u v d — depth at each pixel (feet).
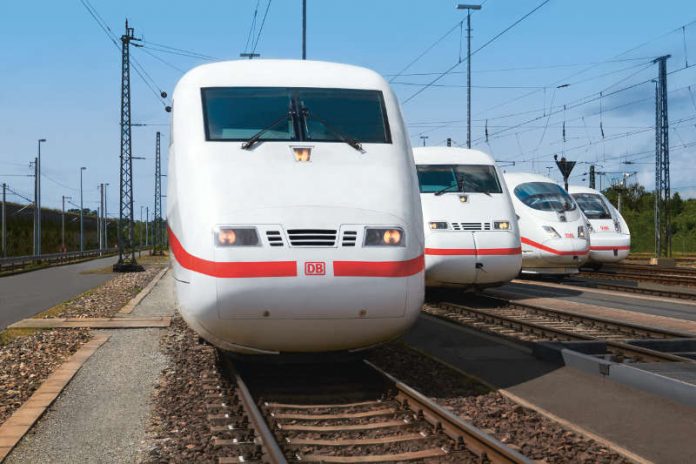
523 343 33.53
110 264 164.55
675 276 73.61
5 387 26.07
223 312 22.44
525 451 17.71
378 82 28.35
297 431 19.74
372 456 17.61
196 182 24.14
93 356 32.12
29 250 197.06
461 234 46.88
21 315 51.57
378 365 28.66
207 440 18.79
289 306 22.41
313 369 28.02
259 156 24.54
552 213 64.59
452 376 26.76
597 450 17.89
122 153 131.85
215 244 22.57
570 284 68.28
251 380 26.35
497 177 50.42
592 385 24.97
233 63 27.99
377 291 22.93
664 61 123.44
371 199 24.03
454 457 17.58
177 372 27.99
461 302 52.85
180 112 26.48
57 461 17.58
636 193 250.78
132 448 18.48
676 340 31.89
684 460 17.17
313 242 22.71
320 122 26.04
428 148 52.01
